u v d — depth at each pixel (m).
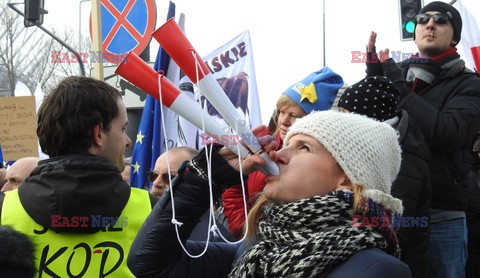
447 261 3.33
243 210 2.93
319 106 3.21
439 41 3.49
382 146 1.64
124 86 6.07
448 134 3.20
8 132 4.75
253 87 5.07
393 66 3.28
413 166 2.99
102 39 5.45
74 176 2.10
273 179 1.65
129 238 2.24
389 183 1.70
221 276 1.96
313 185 1.60
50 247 2.14
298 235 1.53
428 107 3.23
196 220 1.84
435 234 3.33
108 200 2.16
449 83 3.48
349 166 1.57
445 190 3.31
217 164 1.78
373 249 1.49
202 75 1.68
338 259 1.46
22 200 2.17
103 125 2.20
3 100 4.75
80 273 2.15
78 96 2.17
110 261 2.19
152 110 4.62
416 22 3.61
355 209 1.54
